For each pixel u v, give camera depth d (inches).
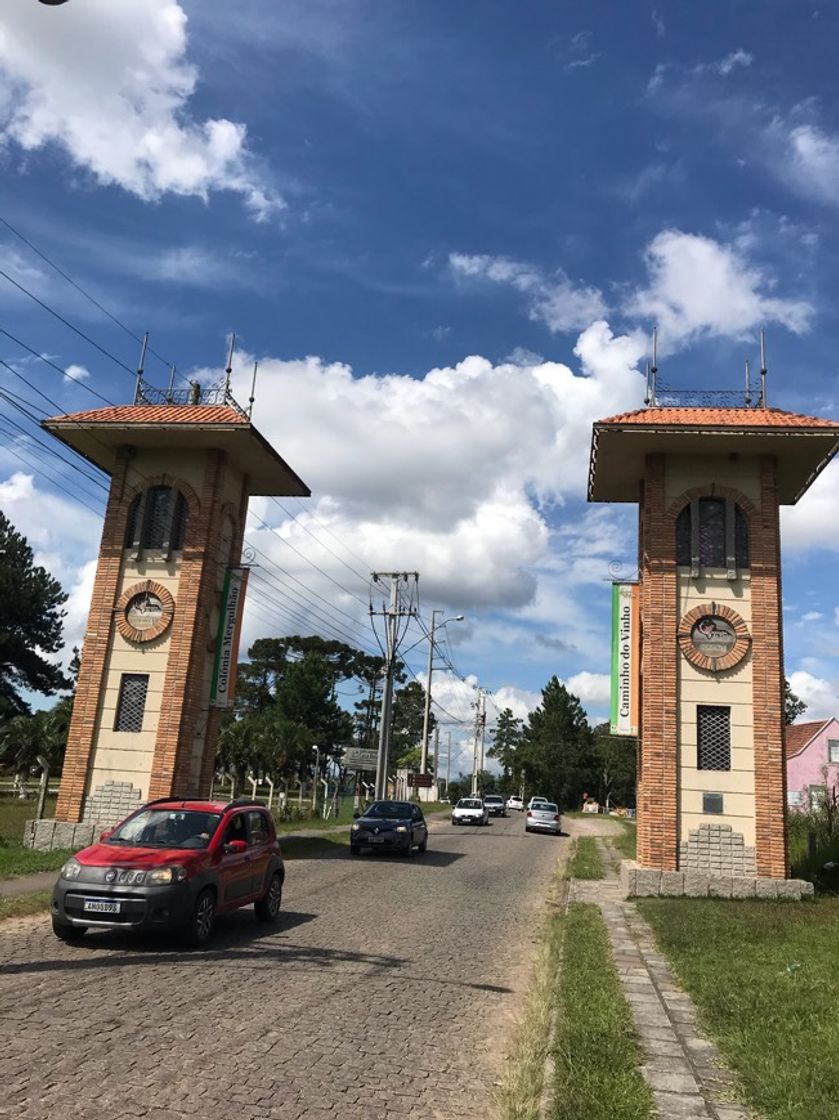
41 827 709.3
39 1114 185.6
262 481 870.4
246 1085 212.5
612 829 1779.0
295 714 2191.2
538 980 345.4
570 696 3769.7
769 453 695.1
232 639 789.9
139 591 755.4
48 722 1443.2
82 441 782.5
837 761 2130.9
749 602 676.1
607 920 503.8
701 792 644.7
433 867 807.7
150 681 737.0
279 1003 290.7
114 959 344.2
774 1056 234.8
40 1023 250.1
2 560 2113.7
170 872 374.6
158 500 783.7
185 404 840.3
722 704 658.8
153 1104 195.9
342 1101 207.9
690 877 625.0
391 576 1534.2
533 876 776.9
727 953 390.0
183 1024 258.5
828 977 337.4
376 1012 289.9
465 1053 253.9
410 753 3331.7
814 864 741.9
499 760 4293.8
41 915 436.5
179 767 713.0
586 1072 219.3
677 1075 221.5
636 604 738.2
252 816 468.1
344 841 1021.2
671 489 699.4
